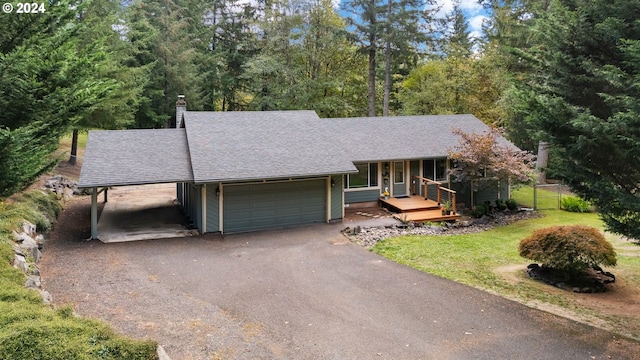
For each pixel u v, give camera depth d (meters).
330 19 34.25
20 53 6.59
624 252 14.23
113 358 5.11
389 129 22.11
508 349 7.49
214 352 7.12
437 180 21.31
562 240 11.05
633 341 7.82
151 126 32.62
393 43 31.45
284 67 32.56
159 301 9.23
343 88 35.88
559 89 9.22
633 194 8.22
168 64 31.69
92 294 9.48
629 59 8.02
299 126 19.88
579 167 8.75
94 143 16.50
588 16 8.75
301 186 17.12
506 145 20.62
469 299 9.74
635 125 7.43
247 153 16.78
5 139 6.18
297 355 7.13
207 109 38.47
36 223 13.47
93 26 19.42
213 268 11.70
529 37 22.66
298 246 14.15
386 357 7.16
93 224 14.37
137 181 14.38
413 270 11.80
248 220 16.34
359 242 14.74
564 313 9.08
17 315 5.57
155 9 32.19
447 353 7.33
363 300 9.61
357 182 20.30
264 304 9.29
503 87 26.28
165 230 15.95
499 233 16.83
